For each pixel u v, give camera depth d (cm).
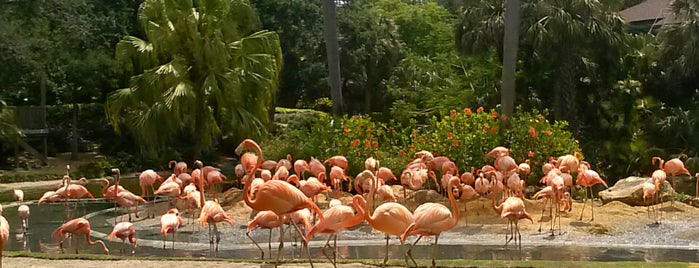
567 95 2394
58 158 2905
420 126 2591
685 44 2395
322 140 1897
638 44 2692
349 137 1848
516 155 1753
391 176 1464
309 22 3453
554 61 2427
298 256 1032
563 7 2353
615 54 2430
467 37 2562
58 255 942
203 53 2227
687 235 1184
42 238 1255
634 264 827
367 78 3688
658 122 2356
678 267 811
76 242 1202
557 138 1778
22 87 2834
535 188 1681
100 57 2720
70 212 1625
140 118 2197
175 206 1573
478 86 2828
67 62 2708
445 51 3716
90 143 3117
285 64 3541
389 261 870
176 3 2252
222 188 1986
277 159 1942
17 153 2636
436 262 855
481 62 2806
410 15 4384
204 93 2208
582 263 838
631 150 2358
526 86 2519
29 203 1828
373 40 3606
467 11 2605
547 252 1048
